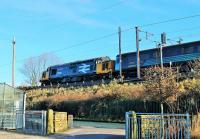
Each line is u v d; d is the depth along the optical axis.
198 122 19.88
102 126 31.83
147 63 53.62
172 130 19.05
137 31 51.69
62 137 24.17
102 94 44.91
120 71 55.31
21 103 30.84
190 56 48.09
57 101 51.19
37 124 26.94
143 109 37.16
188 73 38.66
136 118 19.91
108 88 47.50
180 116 19.28
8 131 28.50
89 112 44.84
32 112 27.59
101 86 52.09
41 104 53.97
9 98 31.03
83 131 27.08
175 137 18.84
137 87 42.22
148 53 53.91
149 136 19.52
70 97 51.12
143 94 37.19
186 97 32.34
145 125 19.70
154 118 19.53
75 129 28.72
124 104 40.06
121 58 57.25
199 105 31.67
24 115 28.34
